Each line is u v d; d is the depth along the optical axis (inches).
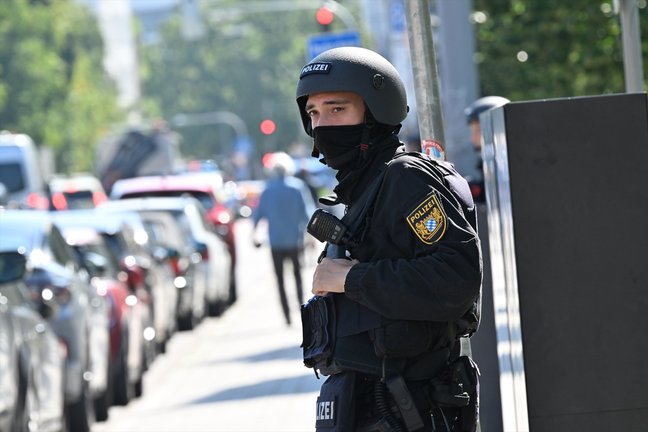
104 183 4520.2
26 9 6338.6
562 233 491.8
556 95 1980.8
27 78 6318.9
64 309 1127.0
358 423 444.1
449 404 441.4
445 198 434.9
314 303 452.4
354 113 450.0
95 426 1244.5
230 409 1242.0
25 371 922.1
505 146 496.1
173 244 2096.5
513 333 505.7
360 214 445.4
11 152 3912.4
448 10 1309.1
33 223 1187.9
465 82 1306.6
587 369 490.6
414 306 426.9
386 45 2817.4
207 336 1996.8
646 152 490.3
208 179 2795.3
